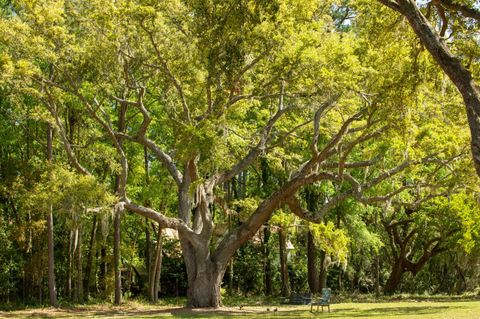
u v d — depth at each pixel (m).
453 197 31.11
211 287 26.48
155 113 33.78
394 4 11.70
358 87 21.77
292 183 25.67
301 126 28.59
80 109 30.78
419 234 41.22
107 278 35.22
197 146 20.61
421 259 40.47
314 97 23.19
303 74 22.48
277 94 24.08
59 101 27.78
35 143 34.62
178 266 43.62
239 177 44.59
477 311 19.42
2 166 31.45
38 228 30.72
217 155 21.55
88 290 35.62
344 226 37.03
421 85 15.77
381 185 32.28
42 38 23.70
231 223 39.66
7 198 33.16
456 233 35.84
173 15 23.20
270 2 17.17
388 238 44.59
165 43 23.94
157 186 32.47
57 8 23.47
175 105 27.48
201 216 26.52
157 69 26.31
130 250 34.38
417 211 37.50
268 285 43.19
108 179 37.62
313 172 25.45
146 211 26.11
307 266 43.38
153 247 42.38
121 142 32.03
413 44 15.55
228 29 18.12
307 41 22.31
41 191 24.14
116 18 22.53
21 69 22.98
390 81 15.81
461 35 14.26
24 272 33.16
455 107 19.05
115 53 23.72
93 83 25.88
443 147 23.70
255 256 44.50
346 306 25.70
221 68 19.94
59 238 36.88
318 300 22.47
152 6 22.58
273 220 27.03
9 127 31.67
